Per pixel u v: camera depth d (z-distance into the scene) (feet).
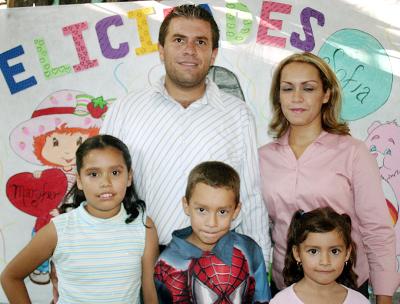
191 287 4.07
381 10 6.26
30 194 6.36
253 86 6.34
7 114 6.31
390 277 4.21
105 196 4.17
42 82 6.30
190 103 4.83
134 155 4.73
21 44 6.26
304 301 4.03
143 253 4.37
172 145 4.67
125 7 6.26
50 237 4.20
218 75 6.34
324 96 4.54
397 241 6.35
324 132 4.54
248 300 4.17
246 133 4.84
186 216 4.62
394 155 6.34
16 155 6.34
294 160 4.52
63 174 6.37
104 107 6.32
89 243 4.20
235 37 6.31
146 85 6.31
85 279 4.18
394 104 6.31
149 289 4.38
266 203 4.72
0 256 6.37
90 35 6.27
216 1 6.29
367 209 4.26
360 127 6.36
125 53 6.29
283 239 4.64
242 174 4.81
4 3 7.47
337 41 6.30
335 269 4.00
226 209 4.09
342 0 6.28
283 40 6.30
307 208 4.43
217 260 4.11
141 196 4.74
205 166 4.19
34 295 6.47
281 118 4.82
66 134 6.34
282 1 6.28
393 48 6.27
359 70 6.30
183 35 4.51
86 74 6.31
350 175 4.32
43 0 6.68
